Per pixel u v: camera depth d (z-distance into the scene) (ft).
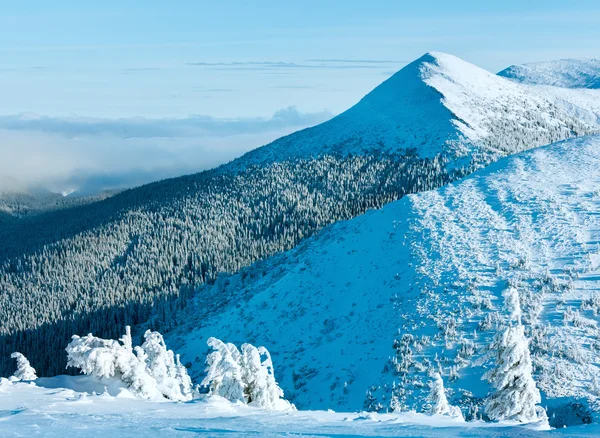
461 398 189.98
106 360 93.71
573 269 270.05
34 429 54.75
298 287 342.23
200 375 312.71
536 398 103.45
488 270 280.31
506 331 102.58
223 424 59.11
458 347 221.87
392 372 216.95
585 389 187.62
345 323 286.87
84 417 61.57
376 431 56.39
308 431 55.93
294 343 292.40
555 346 213.05
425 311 254.68
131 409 67.72
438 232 329.52
